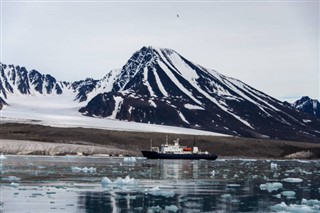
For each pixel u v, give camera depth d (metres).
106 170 77.69
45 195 43.44
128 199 41.84
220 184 56.62
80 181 55.75
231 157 195.88
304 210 37.34
